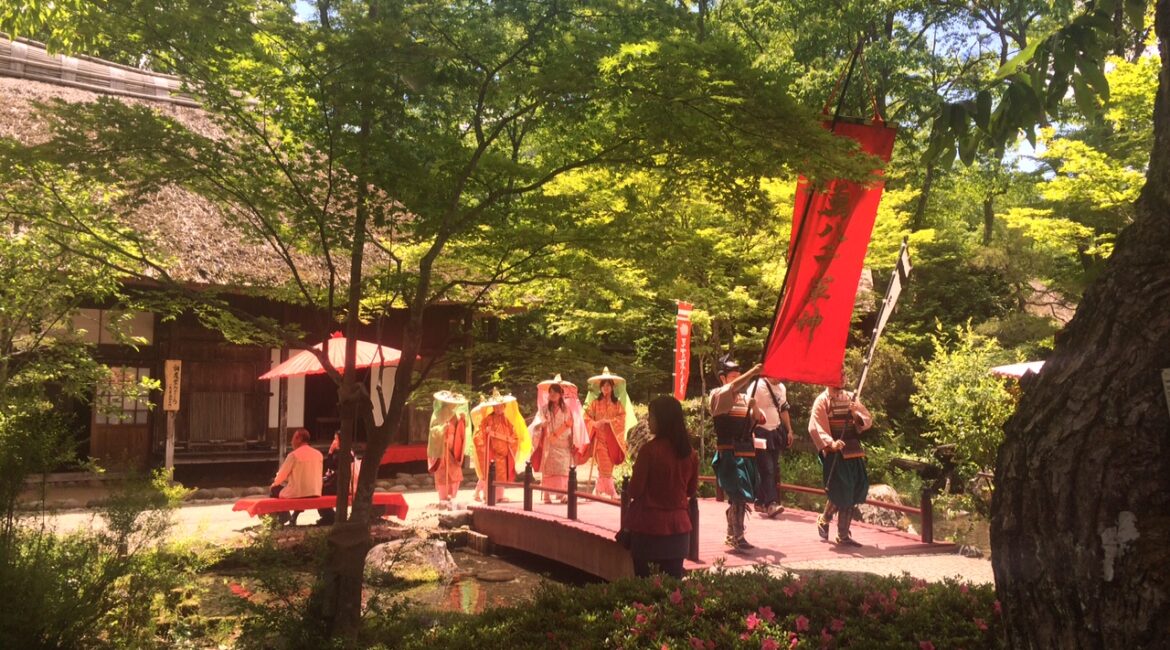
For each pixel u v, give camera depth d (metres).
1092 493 2.07
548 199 5.94
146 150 5.52
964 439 12.16
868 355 7.79
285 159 6.66
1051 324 19.06
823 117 6.05
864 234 6.32
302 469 10.77
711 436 15.43
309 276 12.78
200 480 15.52
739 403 7.80
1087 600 2.05
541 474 12.41
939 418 12.92
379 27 5.25
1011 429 2.32
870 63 20.80
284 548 8.69
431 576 9.29
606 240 5.99
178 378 13.70
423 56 5.39
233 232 13.30
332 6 5.88
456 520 11.69
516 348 6.54
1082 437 2.12
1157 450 2.03
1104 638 2.01
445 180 5.86
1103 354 2.17
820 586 4.21
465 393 6.70
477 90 5.85
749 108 5.07
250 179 5.96
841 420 7.91
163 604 6.25
